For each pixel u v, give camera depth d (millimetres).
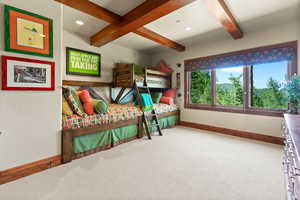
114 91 4535
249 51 3445
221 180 1829
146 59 5426
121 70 4133
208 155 2541
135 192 1608
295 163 980
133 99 4781
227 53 3799
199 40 4023
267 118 3252
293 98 2510
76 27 3322
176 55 4910
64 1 2143
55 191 1607
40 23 1975
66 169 2061
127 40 4141
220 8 2254
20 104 1839
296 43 2877
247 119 3533
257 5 2381
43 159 2027
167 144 3088
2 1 1709
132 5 2467
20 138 1842
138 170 2051
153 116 3900
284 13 2625
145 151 2715
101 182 1774
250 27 3180
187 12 2633
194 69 4449
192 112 4562
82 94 2691
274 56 3113
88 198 1514
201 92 4434
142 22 2619
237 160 2359
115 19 2703
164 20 2922
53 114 2119
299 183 891
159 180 1823
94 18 2889
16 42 1794
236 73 3758
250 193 1599
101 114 2764
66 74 3520
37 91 1971
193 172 2006
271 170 2059
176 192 1614
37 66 1964
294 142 1027
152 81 4531
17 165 1820
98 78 4109
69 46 3543
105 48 4246
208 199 1513
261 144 3092
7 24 1731
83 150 2469
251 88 3527
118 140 3047
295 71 2895
